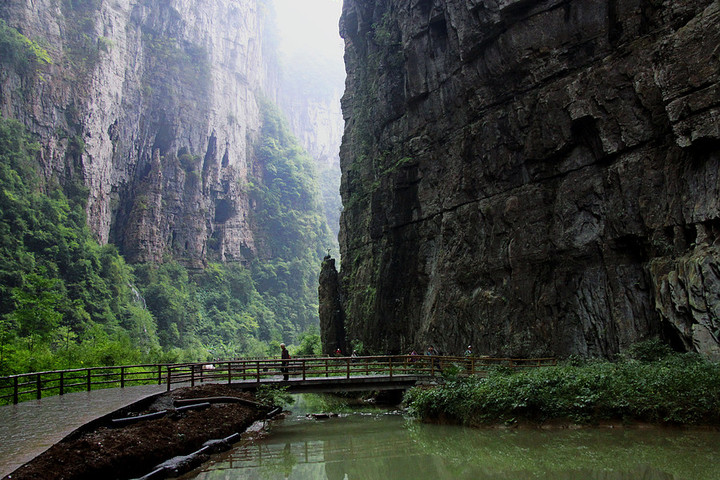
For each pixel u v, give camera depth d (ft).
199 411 50.85
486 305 88.89
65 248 283.38
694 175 62.18
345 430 55.67
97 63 350.43
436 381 71.41
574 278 78.48
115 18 385.09
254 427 55.62
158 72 424.05
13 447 31.07
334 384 70.44
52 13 341.82
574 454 37.55
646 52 70.95
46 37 332.80
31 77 310.65
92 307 275.39
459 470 36.32
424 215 107.45
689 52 60.90
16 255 258.16
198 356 284.82
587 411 46.32
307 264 497.87
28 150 301.02
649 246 68.90
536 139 83.76
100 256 307.78
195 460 39.37
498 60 89.97
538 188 84.58
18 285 243.81
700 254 58.90
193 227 416.67
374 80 131.64
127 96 389.19
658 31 70.49
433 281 103.35
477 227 94.02
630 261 72.28
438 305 98.73
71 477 29.07
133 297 321.73
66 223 303.48
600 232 75.51
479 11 90.22
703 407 42.11
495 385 53.06
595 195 76.69
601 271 75.41
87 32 358.43
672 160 66.18
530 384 50.14
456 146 99.25
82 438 35.24
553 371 53.16
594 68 76.95
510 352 82.84
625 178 71.97
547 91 82.58
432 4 103.14
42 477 27.53
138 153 400.06
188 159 427.74
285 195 535.60
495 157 90.94
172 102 424.46
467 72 96.22
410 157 111.24
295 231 514.68
